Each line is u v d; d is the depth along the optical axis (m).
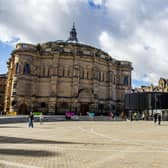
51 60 99.50
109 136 26.66
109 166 11.98
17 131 31.59
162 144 20.28
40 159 13.30
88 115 89.31
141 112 94.62
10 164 11.86
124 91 116.75
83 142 21.17
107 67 111.19
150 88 124.00
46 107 96.56
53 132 31.05
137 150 17.06
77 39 120.06
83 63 101.62
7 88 99.62
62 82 98.25
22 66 94.62
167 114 88.12
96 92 102.69
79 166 11.86
